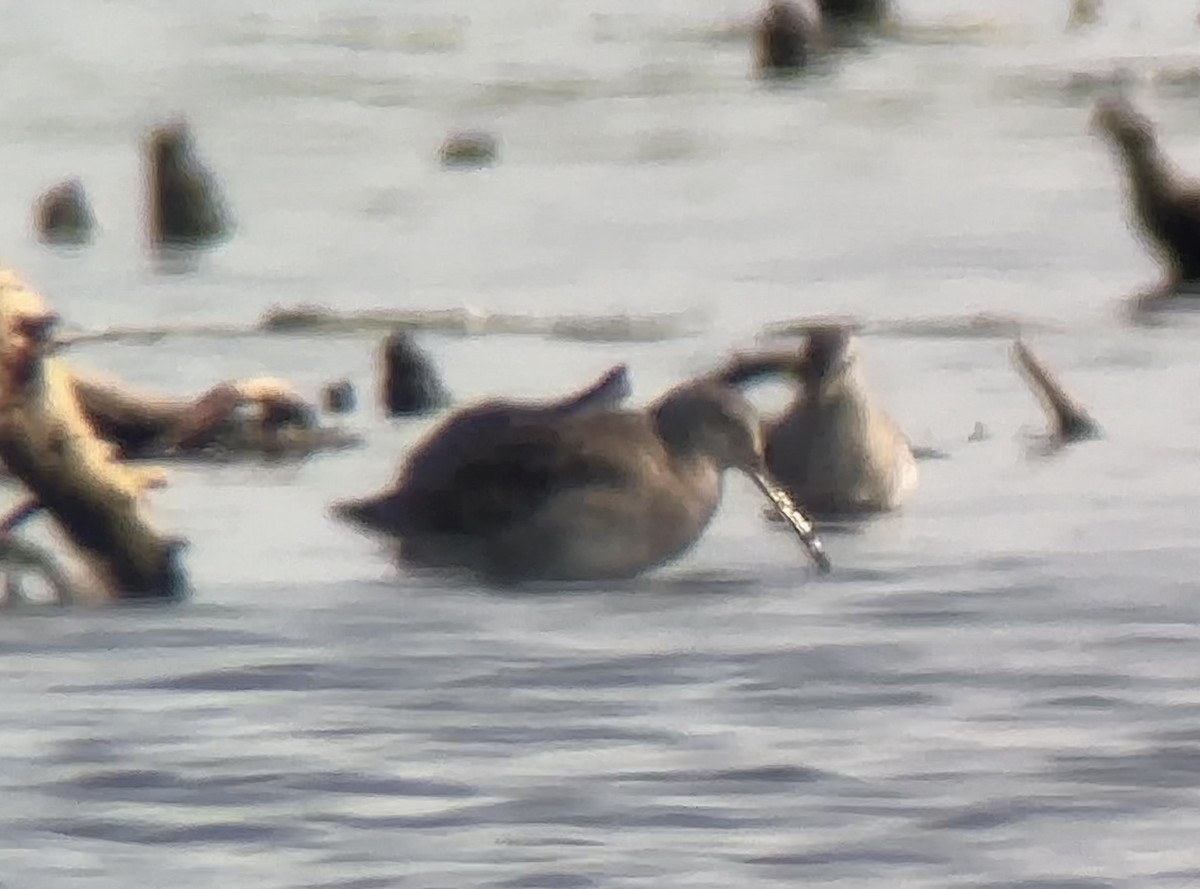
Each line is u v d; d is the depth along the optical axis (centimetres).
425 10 5900
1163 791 1211
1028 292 2856
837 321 2606
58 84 4919
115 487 1548
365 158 4119
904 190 3706
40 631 1486
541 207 3619
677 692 1366
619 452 1619
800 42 4900
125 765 1253
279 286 2984
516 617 1522
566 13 5841
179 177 3378
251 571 1630
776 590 1589
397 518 1636
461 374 2369
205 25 5688
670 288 2920
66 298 2909
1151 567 1630
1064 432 2083
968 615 1517
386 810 1194
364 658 1431
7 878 1115
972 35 5384
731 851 1135
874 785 1224
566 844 1151
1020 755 1262
